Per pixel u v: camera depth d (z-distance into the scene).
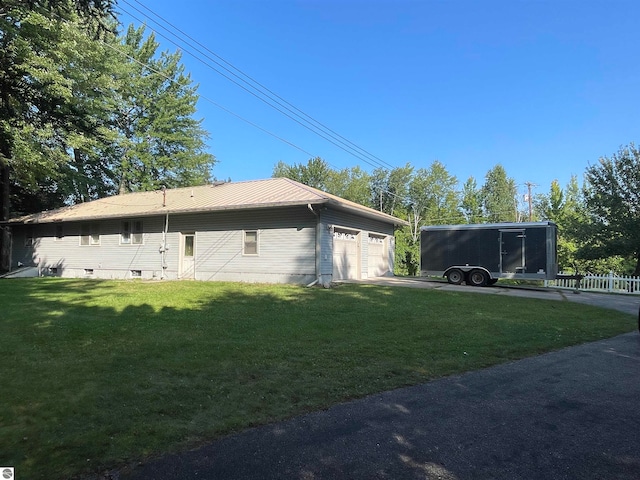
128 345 6.50
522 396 4.86
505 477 3.08
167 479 3.00
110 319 8.43
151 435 3.65
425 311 10.34
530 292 16.02
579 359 6.59
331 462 3.28
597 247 22.58
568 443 3.65
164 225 20.23
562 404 4.61
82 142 20.56
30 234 25.91
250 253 17.77
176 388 4.79
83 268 23.16
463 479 3.05
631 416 4.29
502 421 4.12
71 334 7.09
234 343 6.78
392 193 53.62
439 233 18.58
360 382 5.19
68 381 4.88
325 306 10.73
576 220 25.73
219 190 21.73
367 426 3.96
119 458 3.28
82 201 33.84
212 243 18.80
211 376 5.25
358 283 16.73
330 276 16.83
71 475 3.03
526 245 16.92
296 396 4.69
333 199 15.96
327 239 16.73
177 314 9.19
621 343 7.82
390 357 6.32
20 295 12.19
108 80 24.62
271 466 3.21
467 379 5.47
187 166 38.16
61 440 3.51
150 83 35.72
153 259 20.52
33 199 31.86
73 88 22.34
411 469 3.19
